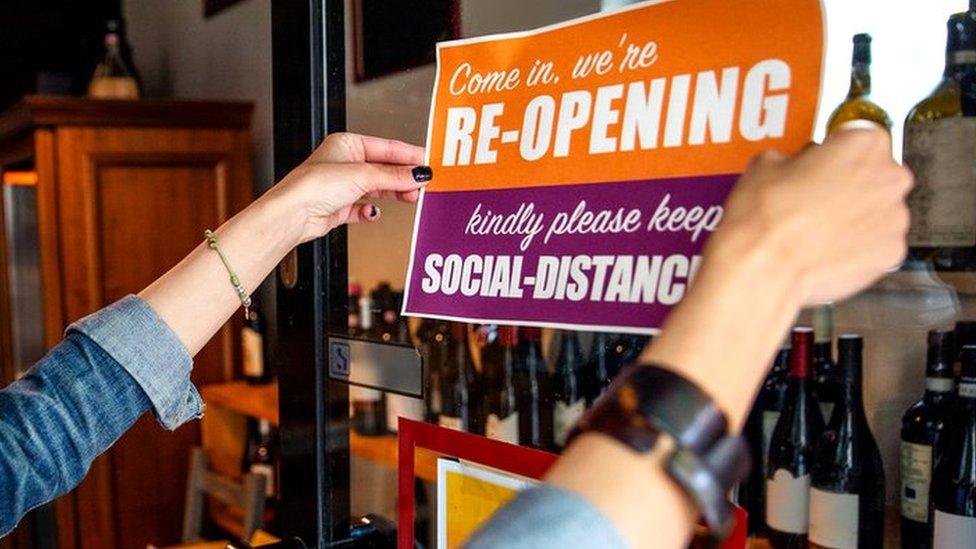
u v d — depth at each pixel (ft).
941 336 2.06
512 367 2.52
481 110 2.06
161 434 7.23
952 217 1.94
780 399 2.39
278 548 2.78
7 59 9.26
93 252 6.86
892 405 2.21
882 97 1.93
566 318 1.84
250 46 7.53
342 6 2.74
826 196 1.30
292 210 2.37
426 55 2.49
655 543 1.21
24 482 2.12
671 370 1.24
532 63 1.97
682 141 1.67
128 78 8.18
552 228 1.88
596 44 1.84
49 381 2.21
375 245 2.80
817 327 2.31
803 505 2.40
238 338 7.39
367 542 2.69
